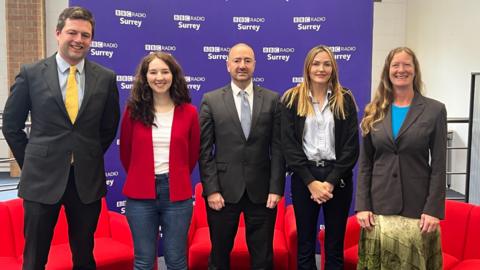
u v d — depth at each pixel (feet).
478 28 17.17
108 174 11.68
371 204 7.66
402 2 22.81
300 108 8.40
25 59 22.13
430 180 7.22
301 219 8.82
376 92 7.74
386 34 22.91
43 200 7.17
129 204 7.86
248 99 8.54
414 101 7.39
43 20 22.07
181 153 7.79
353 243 9.63
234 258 9.54
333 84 8.53
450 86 19.39
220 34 12.25
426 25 21.38
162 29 11.87
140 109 7.72
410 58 7.36
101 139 7.93
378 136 7.44
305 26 12.37
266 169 8.56
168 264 7.97
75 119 7.23
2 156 23.22
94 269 8.07
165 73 7.64
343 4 12.26
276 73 12.48
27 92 7.22
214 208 8.41
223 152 8.42
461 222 9.29
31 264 7.43
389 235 7.27
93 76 7.43
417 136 7.14
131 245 9.50
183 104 7.94
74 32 6.98
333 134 8.40
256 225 8.62
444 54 19.81
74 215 7.58
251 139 8.38
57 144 7.16
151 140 7.67
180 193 7.74
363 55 12.38
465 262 9.00
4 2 22.65
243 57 8.35
